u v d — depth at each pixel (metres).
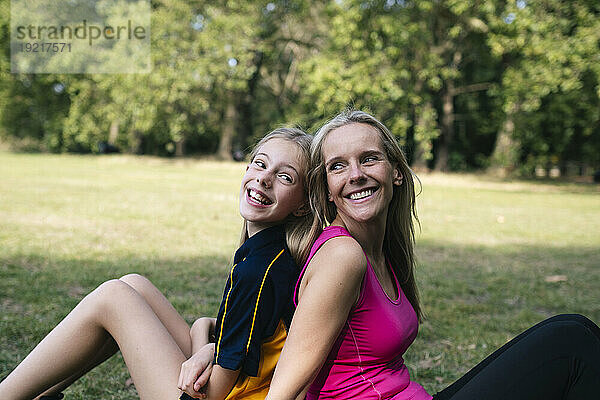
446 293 5.38
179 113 26.20
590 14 19.25
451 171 28.14
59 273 5.35
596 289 5.93
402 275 2.11
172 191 13.81
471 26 21.78
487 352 3.84
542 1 19.45
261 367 1.83
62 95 30.09
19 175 16.22
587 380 1.60
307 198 2.01
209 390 1.81
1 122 29.45
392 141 1.92
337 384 1.80
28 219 8.44
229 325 1.80
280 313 1.83
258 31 23.77
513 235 9.38
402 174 1.98
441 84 23.70
